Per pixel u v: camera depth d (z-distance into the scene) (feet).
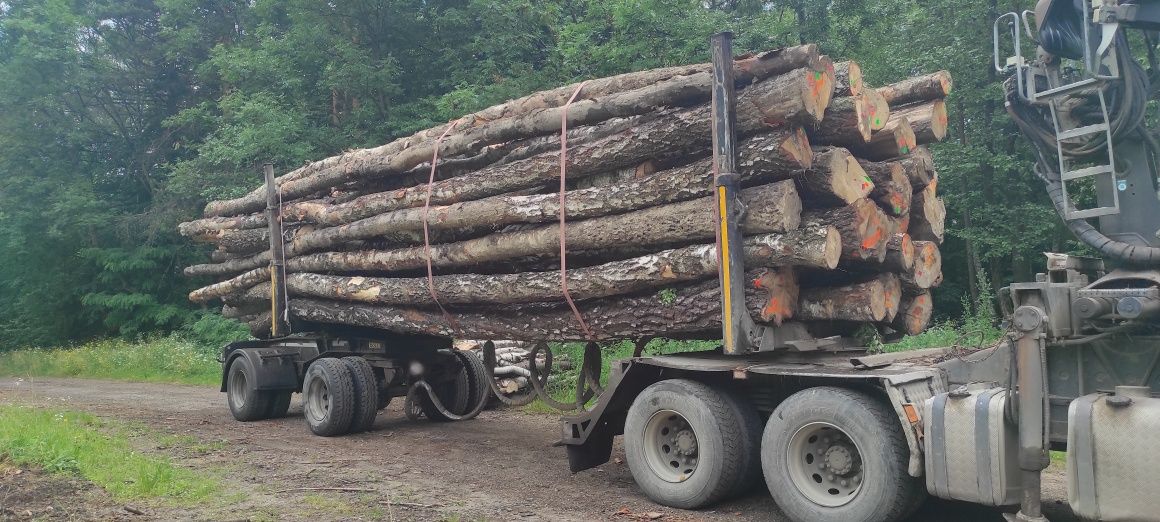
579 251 22.08
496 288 23.91
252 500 19.74
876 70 54.29
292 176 34.99
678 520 18.16
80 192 83.76
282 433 31.42
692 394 18.97
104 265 82.43
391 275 29.45
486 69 64.28
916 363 17.89
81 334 88.33
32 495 19.12
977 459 14.96
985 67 49.44
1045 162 16.90
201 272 41.60
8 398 44.27
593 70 54.49
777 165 17.81
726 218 18.07
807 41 52.75
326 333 34.47
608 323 21.54
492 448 27.73
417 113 69.82
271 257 34.60
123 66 90.12
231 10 88.79
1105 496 13.55
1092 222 17.30
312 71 73.00
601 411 21.24
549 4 66.03
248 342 37.27
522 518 18.37
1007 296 15.81
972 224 53.52
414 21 72.02
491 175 24.13
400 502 19.76
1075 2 16.10
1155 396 14.29
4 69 83.51
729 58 18.30
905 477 15.93
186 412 38.63
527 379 38.99
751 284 18.49
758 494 20.31
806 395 17.30
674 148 19.95
